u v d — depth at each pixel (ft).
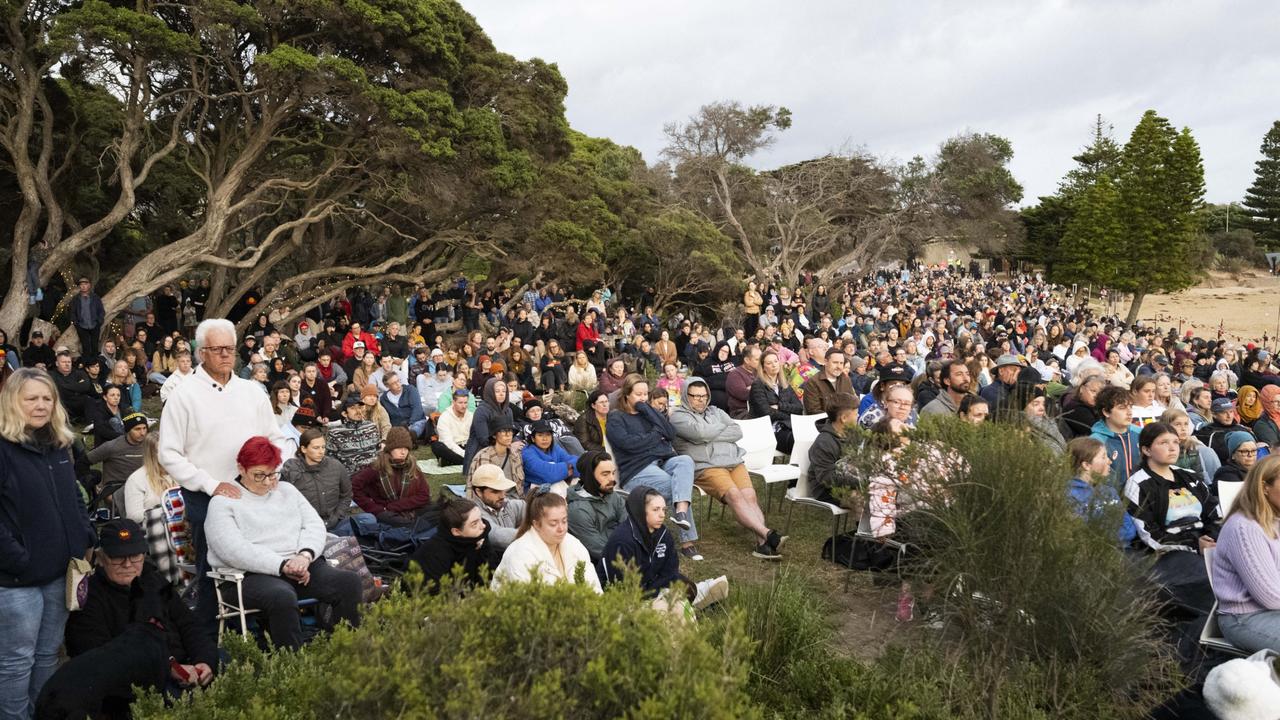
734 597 16.33
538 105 96.73
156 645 13.85
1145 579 15.08
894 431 16.67
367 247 99.45
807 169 165.58
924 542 15.19
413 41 73.82
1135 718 14.15
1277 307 238.07
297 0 67.67
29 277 62.13
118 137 75.51
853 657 17.11
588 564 17.43
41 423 13.42
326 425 32.37
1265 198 320.70
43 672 14.07
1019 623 13.98
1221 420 30.78
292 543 16.79
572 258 91.40
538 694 8.12
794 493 25.05
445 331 87.40
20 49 62.23
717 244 122.52
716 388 42.34
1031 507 13.87
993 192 173.17
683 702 8.18
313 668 11.55
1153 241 198.80
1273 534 15.90
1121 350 73.56
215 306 79.87
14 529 13.20
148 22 60.54
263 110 71.72
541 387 56.34
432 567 18.60
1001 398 23.18
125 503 21.83
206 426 16.42
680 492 25.09
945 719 13.39
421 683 8.39
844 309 116.37
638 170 152.97
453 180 78.95
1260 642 15.35
